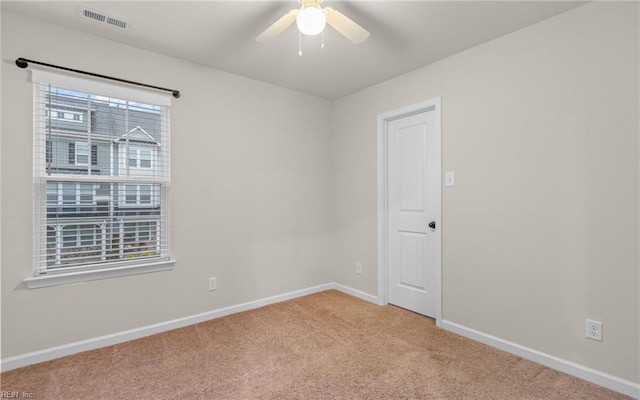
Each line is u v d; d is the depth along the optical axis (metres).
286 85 3.33
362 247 3.46
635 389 1.74
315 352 2.26
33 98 2.10
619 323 1.80
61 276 2.16
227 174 2.97
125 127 2.46
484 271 2.40
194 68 2.77
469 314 2.49
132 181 2.48
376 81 3.19
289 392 1.80
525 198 2.18
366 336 2.52
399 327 2.69
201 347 2.33
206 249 2.85
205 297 2.84
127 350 2.28
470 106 2.48
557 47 2.03
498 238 2.32
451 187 2.61
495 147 2.33
